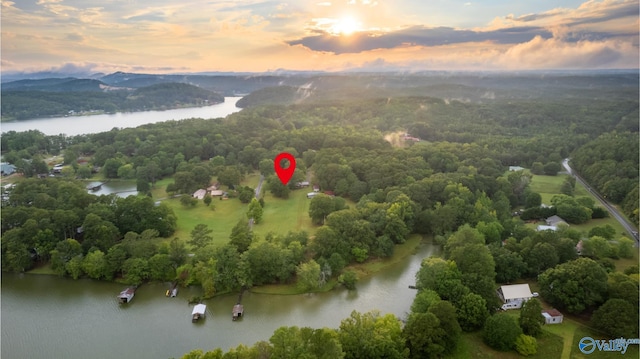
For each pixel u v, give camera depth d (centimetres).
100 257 11569
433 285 9869
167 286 11275
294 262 11481
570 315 9475
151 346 8938
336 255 11694
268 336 9238
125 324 9725
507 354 8306
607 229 13238
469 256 10444
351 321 8062
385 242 12812
